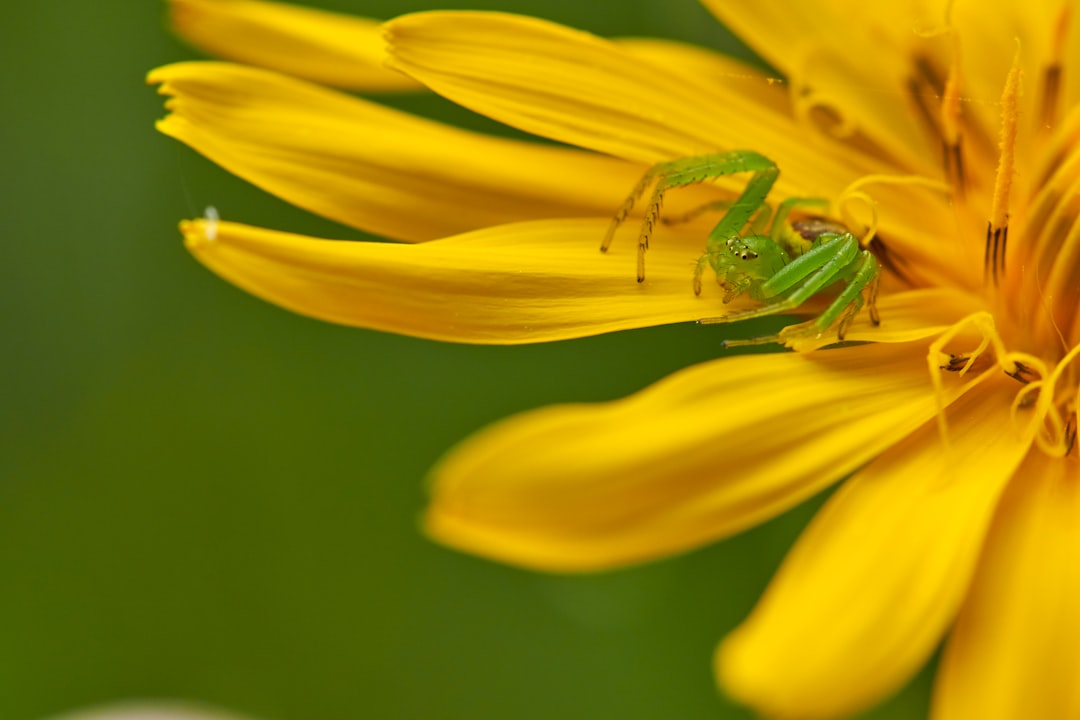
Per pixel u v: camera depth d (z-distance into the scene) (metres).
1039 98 0.12
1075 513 0.11
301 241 0.11
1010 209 0.12
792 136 0.12
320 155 0.11
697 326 0.13
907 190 0.12
